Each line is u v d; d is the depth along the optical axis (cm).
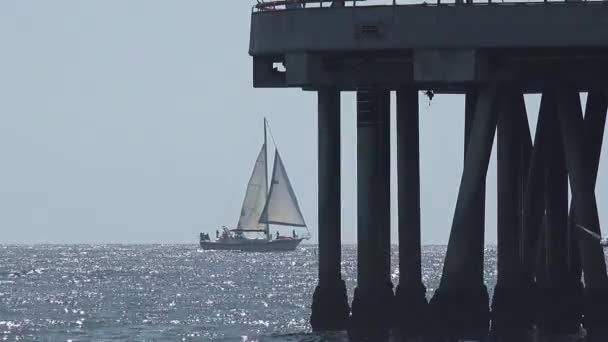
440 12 17350
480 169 17762
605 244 16750
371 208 18950
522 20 17100
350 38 17788
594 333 17812
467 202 17762
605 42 16900
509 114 19175
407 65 18612
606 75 17812
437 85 18962
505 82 17862
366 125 18888
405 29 17475
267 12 18438
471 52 17262
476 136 17800
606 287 17812
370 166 18912
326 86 19138
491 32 17188
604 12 16900
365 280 19088
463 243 17762
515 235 19300
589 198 18012
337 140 19675
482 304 17850
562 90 18188
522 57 17862
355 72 18750
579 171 18075
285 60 18375
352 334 19150
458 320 17762
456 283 17800
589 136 19712
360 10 17725
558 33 17012
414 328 19488
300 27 18112
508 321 19312
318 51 18062
